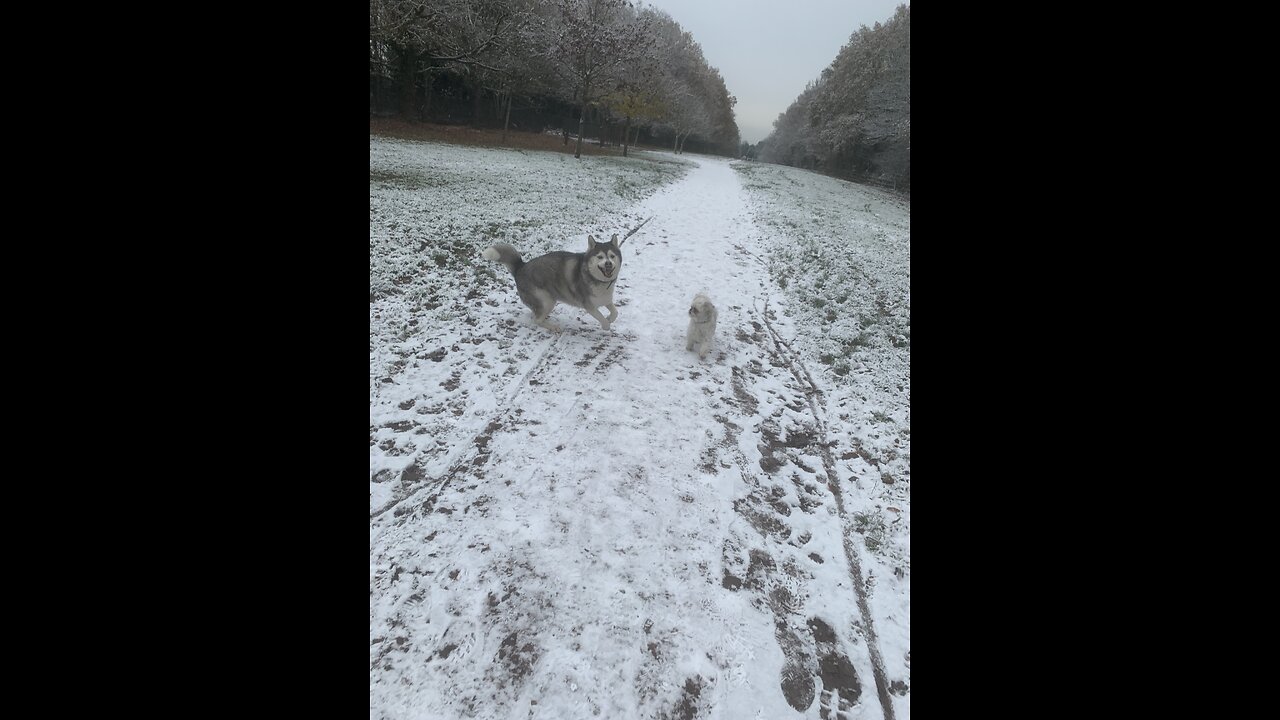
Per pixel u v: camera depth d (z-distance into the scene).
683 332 6.16
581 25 22.98
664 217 12.76
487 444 3.74
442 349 4.98
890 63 30.38
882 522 3.35
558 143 35.22
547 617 2.48
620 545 2.96
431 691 2.13
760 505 3.48
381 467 3.36
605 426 4.11
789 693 2.28
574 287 5.59
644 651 2.37
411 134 24.19
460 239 8.14
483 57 25.22
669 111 38.38
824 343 6.10
